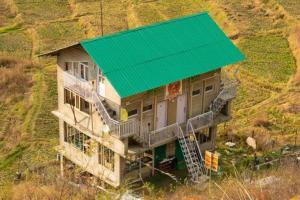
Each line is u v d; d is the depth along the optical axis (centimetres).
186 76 4275
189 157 4381
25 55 7138
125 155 4153
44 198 2916
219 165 4438
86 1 8912
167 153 4588
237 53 4603
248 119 5538
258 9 8031
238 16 7838
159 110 4341
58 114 4647
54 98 6081
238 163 4631
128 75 4106
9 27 8019
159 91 4269
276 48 6994
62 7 8744
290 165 3762
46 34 7781
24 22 8162
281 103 5841
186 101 4500
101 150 4350
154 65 4241
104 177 4312
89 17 8256
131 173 4366
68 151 4672
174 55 4366
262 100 5922
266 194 2423
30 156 5056
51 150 5141
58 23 8156
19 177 4634
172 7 8512
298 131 5297
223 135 5200
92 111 4316
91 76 4269
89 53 4128
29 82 6419
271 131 5309
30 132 5438
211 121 4609
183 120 4541
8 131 5484
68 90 4512
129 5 8719
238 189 2419
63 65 4475
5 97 6116
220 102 4656
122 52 4225
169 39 4466
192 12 8294
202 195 3047
